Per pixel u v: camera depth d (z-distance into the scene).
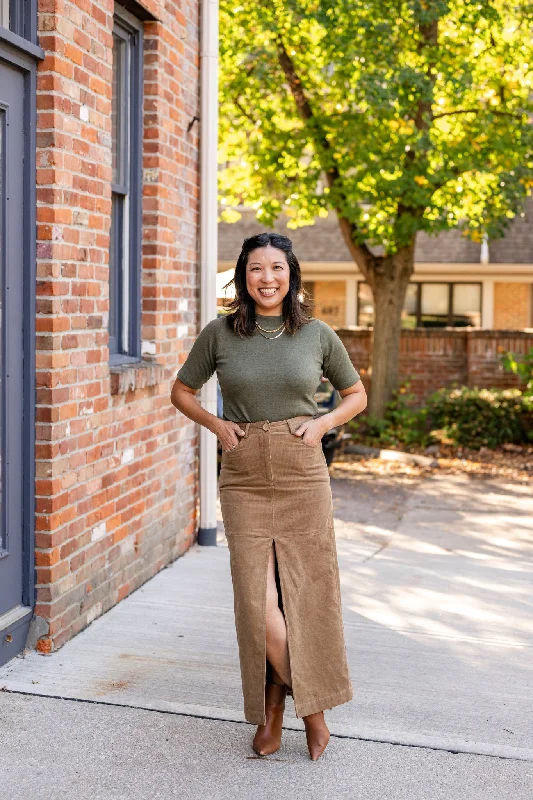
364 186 13.30
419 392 14.12
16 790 3.24
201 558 6.48
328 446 10.74
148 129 5.91
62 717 3.82
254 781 3.35
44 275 4.36
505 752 3.60
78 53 4.57
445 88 12.68
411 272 13.63
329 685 3.49
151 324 5.98
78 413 4.70
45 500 4.41
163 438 6.11
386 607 5.51
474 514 9.20
